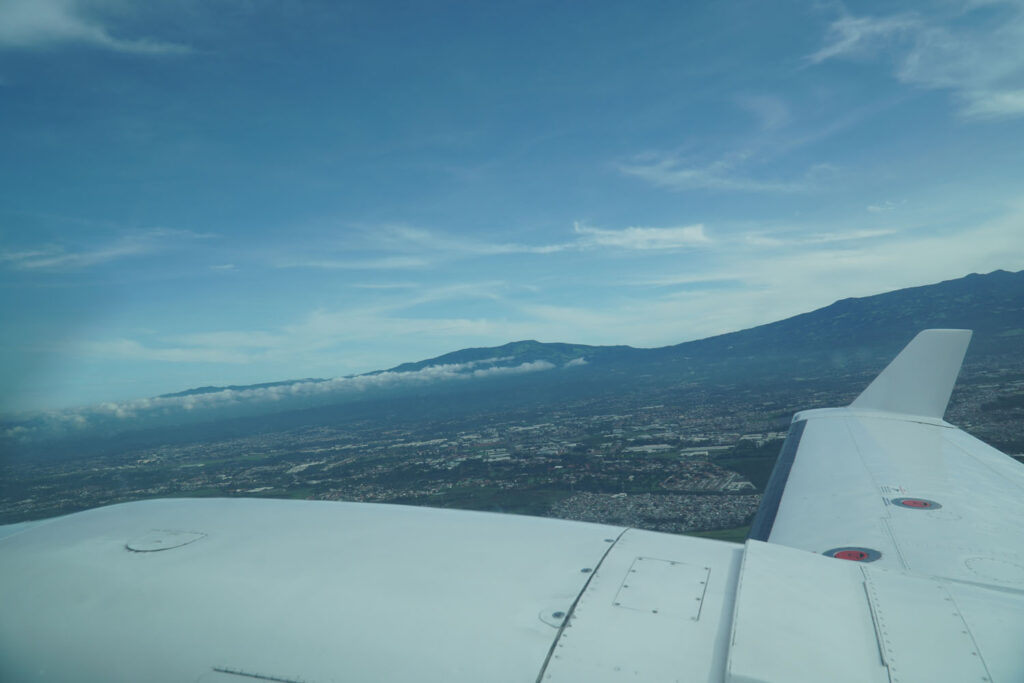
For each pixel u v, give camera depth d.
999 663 2.85
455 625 3.34
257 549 4.45
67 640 3.68
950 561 5.13
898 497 6.70
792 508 6.82
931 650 2.94
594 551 4.18
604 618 3.32
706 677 2.84
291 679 3.16
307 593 3.77
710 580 3.70
